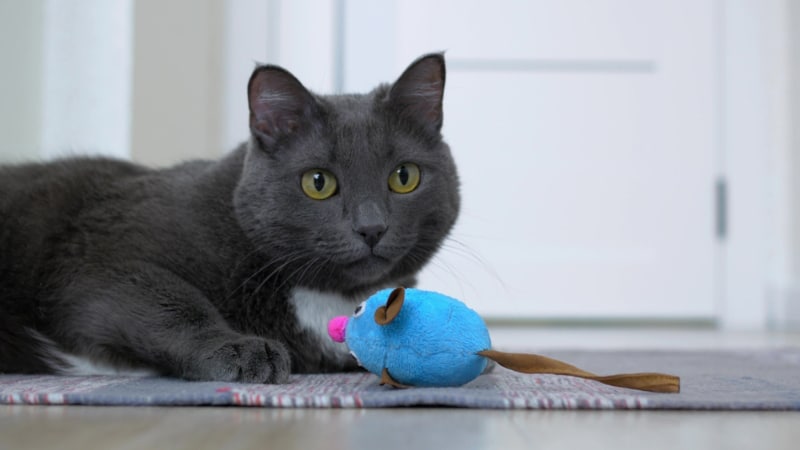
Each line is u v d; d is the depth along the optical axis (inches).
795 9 143.9
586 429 39.7
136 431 38.6
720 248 143.9
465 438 37.3
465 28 143.3
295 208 60.6
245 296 62.2
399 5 143.4
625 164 143.3
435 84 64.5
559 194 143.6
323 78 143.3
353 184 60.1
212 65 139.2
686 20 143.2
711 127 143.5
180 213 63.0
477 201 143.6
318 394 46.1
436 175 64.7
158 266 60.3
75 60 113.4
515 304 143.5
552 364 49.0
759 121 143.3
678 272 143.6
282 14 143.2
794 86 144.6
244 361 54.0
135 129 114.3
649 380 49.3
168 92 121.4
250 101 61.8
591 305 143.8
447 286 142.5
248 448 35.0
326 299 64.6
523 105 143.5
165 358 56.5
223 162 67.7
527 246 144.0
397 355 49.8
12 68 110.5
